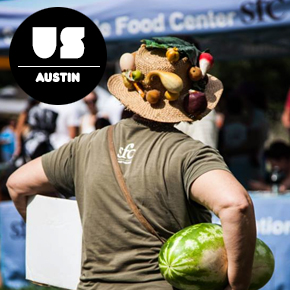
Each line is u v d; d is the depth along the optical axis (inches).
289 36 556.1
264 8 406.6
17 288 443.2
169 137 200.4
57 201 222.7
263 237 394.9
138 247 196.2
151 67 204.8
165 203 194.4
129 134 205.9
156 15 432.8
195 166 189.5
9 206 444.8
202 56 209.0
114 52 598.9
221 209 179.5
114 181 200.1
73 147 215.3
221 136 510.0
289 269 391.9
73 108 562.6
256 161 515.5
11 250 445.4
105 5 447.8
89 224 203.8
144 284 194.4
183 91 206.5
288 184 477.4
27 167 222.5
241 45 651.5
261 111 526.3
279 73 933.8
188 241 188.7
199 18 422.6
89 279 202.7
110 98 585.9
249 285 200.1
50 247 226.2
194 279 187.6
